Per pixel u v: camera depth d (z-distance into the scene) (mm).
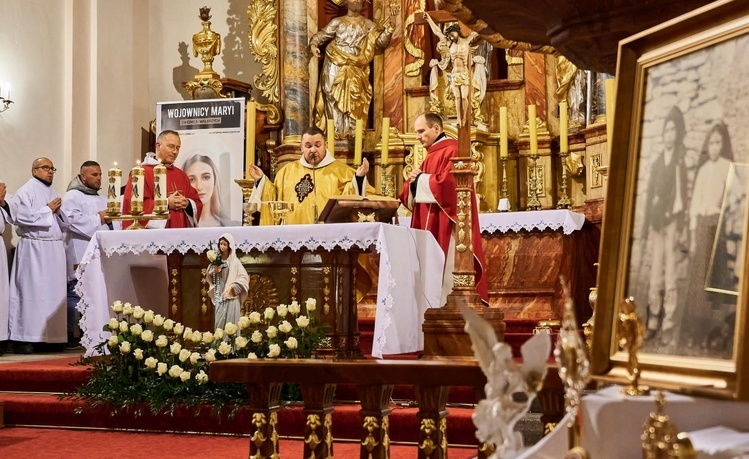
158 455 5590
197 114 10789
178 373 6348
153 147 12492
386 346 6434
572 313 1379
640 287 1705
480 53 10711
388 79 11312
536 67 10734
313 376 2674
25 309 10062
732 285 1514
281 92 11539
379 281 6395
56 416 6770
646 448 1465
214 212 10641
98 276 7301
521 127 10773
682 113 1687
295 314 6410
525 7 2459
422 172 7738
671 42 1753
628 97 1796
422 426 2717
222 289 6617
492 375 1331
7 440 6242
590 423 1655
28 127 10648
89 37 11578
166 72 12750
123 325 6621
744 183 1529
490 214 9414
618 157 1783
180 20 12789
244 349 6367
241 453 5613
